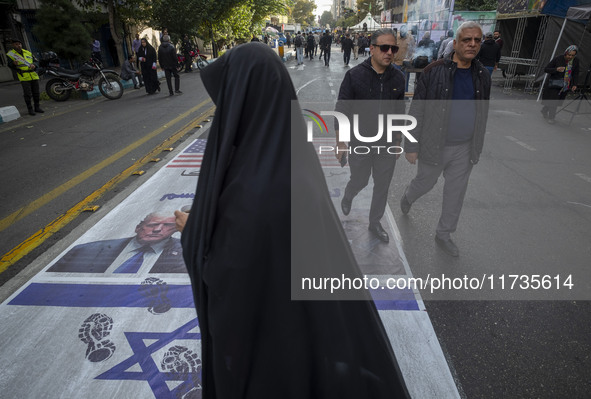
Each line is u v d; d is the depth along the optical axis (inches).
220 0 876.0
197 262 42.7
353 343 45.1
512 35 576.4
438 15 503.5
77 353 96.6
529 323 105.7
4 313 110.7
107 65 873.5
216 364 42.9
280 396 43.6
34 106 418.6
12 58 378.6
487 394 84.9
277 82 41.4
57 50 581.0
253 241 38.6
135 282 123.0
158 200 182.4
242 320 40.3
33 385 88.4
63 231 159.2
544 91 343.3
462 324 105.4
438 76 121.0
